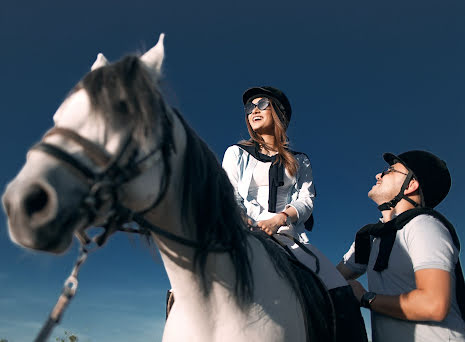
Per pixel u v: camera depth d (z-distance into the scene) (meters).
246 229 1.49
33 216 0.90
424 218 2.07
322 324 1.50
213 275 1.28
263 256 1.47
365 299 1.97
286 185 2.14
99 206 1.00
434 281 1.80
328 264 1.87
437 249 1.89
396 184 2.36
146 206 1.11
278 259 1.53
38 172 0.92
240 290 1.29
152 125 1.07
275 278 1.43
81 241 1.09
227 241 1.30
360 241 2.34
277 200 2.13
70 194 0.95
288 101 2.48
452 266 1.92
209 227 1.26
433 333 1.91
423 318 1.78
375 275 2.17
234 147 2.25
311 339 1.43
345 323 1.61
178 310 1.39
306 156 2.30
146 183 1.07
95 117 1.03
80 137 1.01
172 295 1.62
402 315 1.85
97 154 1.00
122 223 1.11
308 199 2.08
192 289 1.28
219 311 1.29
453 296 2.03
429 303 1.76
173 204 1.24
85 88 1.08
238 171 2.17
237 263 1.31
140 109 1.06
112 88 1.07
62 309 1.02
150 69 1.21
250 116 2.42
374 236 2.27
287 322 1.37
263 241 1.57
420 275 1.86
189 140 1.31
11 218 0.90
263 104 2.35
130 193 1.06
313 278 1.67
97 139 1.02
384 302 1.91
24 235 0.89
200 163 1.29
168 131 1.16
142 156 1.06
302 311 1.45
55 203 0.90
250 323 1.29
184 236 1.27
